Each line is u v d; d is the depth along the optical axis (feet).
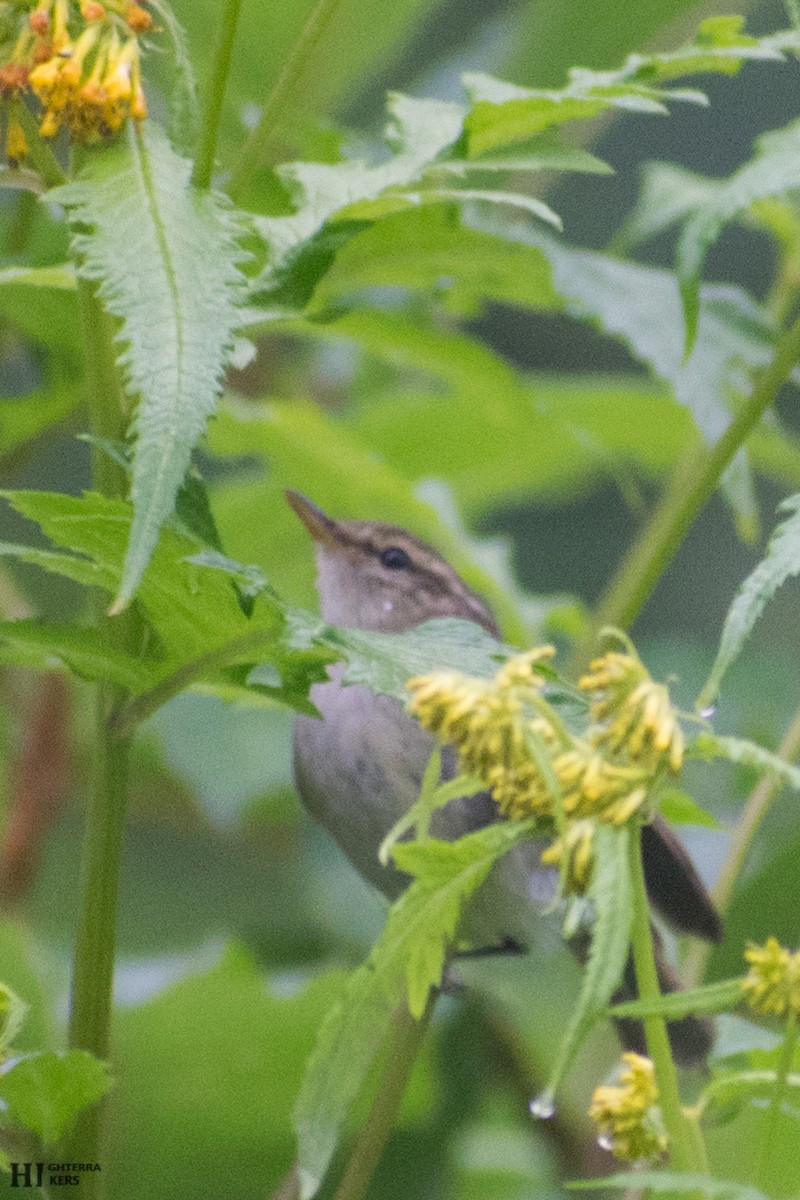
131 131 14.19
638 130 43.11
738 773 32.68
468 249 21.42
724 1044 19.29
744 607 12.19
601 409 32.53
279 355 36.17
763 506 43.65
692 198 26.71
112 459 15.66
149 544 11.96
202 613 14.87
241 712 31.73
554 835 12.85
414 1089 27.14
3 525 32.12
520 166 16.52
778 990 12.16
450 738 11.55
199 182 15.81
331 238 15.55
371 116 30.99
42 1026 24.84
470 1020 29.71
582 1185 10.78
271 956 30.17
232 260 13.44
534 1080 29.43
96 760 15.74
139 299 12.99
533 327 45.21
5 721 29.50
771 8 42.06
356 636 13.96
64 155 20.11
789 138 16.34
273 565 36.09
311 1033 25.35
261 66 27.09
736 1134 20.88
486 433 33.24
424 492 30.71
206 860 31.12
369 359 36.14
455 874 12.83
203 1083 25.07
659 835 23.82
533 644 29.71
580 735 13.19
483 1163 28.37
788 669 35.01
